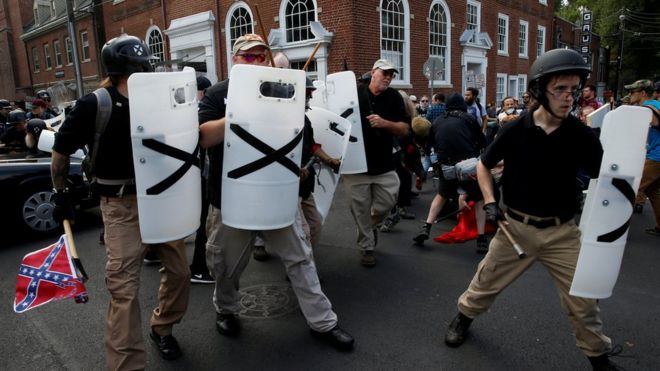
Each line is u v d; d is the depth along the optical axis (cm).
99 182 234
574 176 236
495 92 1802
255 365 271
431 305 346
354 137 392
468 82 1238
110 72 225
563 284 242
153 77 212
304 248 281
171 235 231
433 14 1402
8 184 536
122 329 225
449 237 505
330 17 1128
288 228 275
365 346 289
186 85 227
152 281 407
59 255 216
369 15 1137
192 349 290
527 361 269
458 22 1506
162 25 1622
